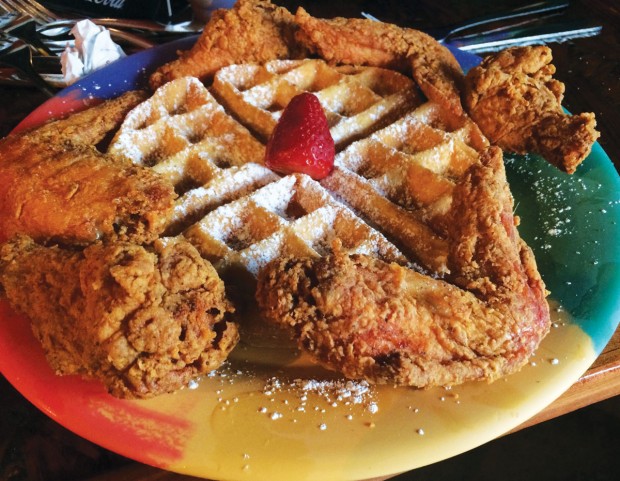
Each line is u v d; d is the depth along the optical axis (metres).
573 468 0.36
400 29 0.33
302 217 0.26
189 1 0.42
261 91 0.32
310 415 0.20
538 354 0.22
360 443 0.19
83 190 0.24
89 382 0.21
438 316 0.20
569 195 0.29
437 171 0.29
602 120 0.36
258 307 0.23
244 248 0.25
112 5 0.45
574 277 0.25
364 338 0.20
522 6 0.46
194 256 0.21
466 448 0.19
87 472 0.21
